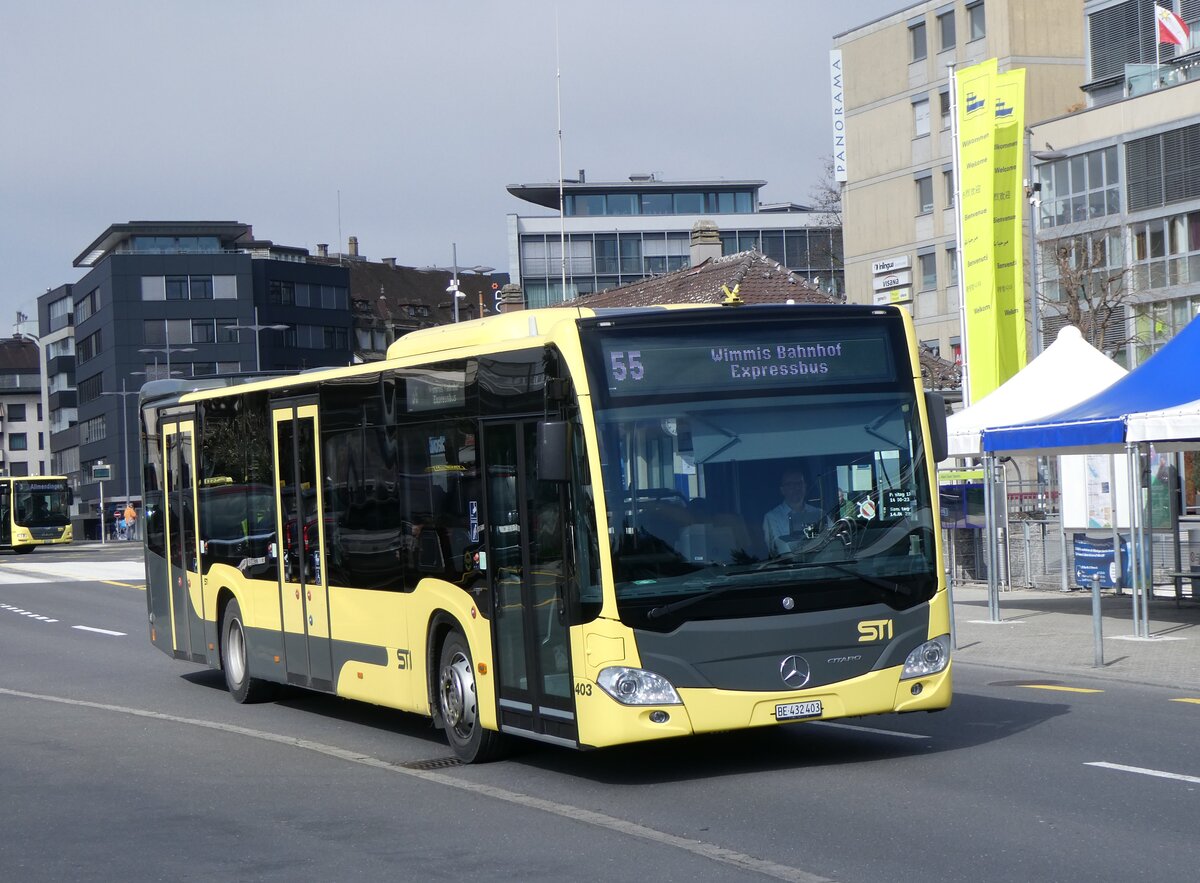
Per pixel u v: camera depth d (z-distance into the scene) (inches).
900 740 496.7
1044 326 2437.3
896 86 3068.4
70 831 392.8
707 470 427.8
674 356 430.9
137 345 5098.4
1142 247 2365.9
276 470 613.0
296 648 601.9
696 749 495.5
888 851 335.9
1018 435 865.5
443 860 344.2
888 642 434.9
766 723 422.6
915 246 3048.7
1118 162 2397.9
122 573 1886.1
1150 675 656.4
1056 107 2869.1
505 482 455.8
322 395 573.3
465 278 6456.7
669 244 4862.2
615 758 483.5
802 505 433.1
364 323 5954.7
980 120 1246.9
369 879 328.2
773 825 369.4
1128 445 799.7
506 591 456.8
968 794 398.9
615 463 421.1
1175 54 2532.0
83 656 931.3
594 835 366.0
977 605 1031.0
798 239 4968.0
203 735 570.3
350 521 552.7
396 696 524.1
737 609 422.3
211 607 690.2
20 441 7086.6
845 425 440.8
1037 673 693.3
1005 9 2844.5
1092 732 502.0
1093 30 2691.9
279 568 614.2
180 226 5251.0
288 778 466.3
